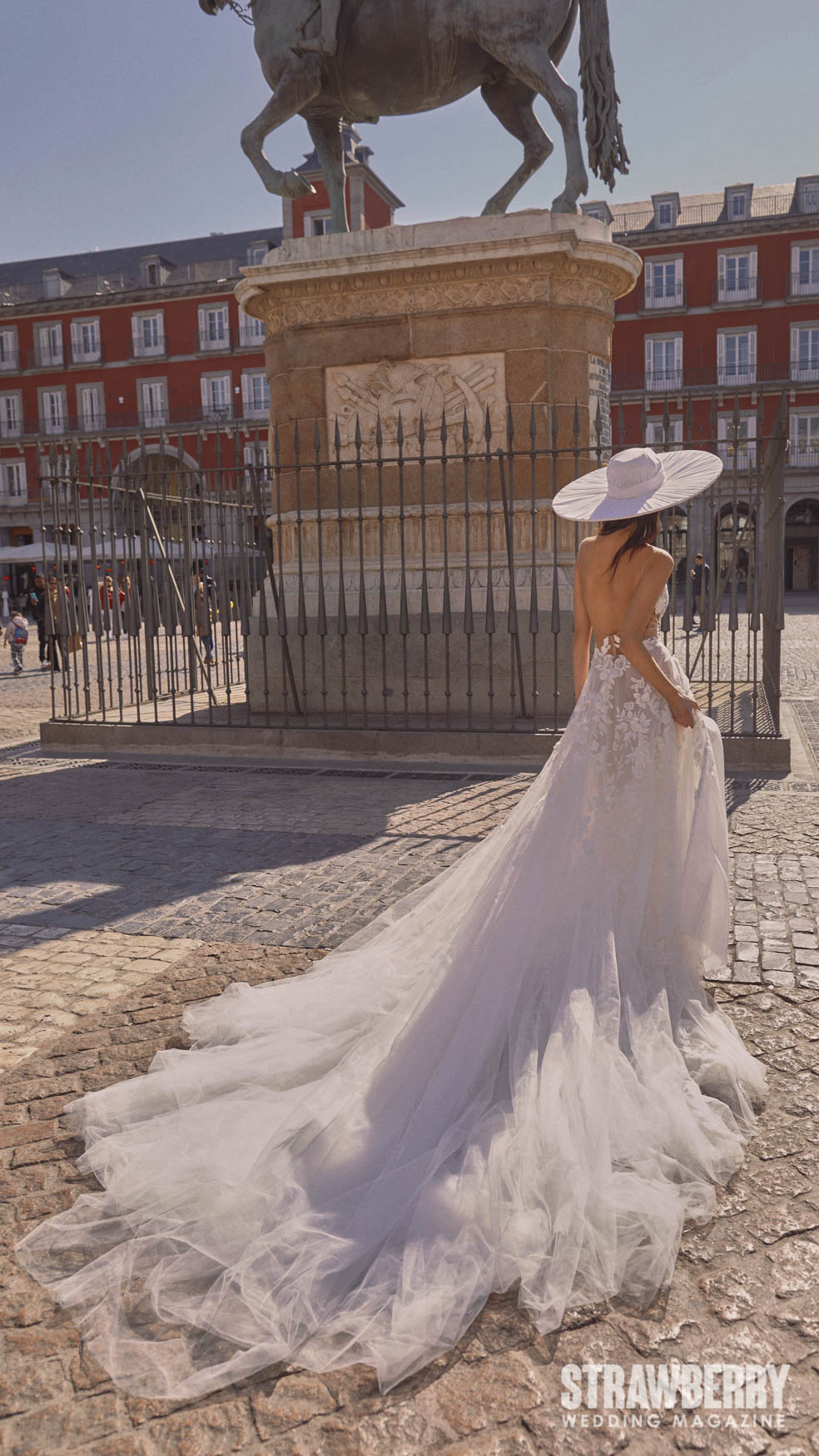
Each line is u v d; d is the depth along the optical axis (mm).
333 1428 1595
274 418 8719
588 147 8203
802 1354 1723
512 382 7898
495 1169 2051
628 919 2688
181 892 4285
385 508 8188
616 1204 1974
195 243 51250
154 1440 1583
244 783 6551
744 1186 2184
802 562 45219
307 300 8273
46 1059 2830
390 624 8133
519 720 7738
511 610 7055
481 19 7684
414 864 4574
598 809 2695
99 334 45531
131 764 7367
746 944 3533
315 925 3826
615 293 8289
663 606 2848
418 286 7973
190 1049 2828
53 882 4477
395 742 7070
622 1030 2475
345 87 8203
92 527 8070
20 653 16125
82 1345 1792
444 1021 2445
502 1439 1567
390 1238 1975
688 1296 1862
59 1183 2279
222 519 8141
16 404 46938
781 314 39906
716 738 2906
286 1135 2234
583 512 2836
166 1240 2016
